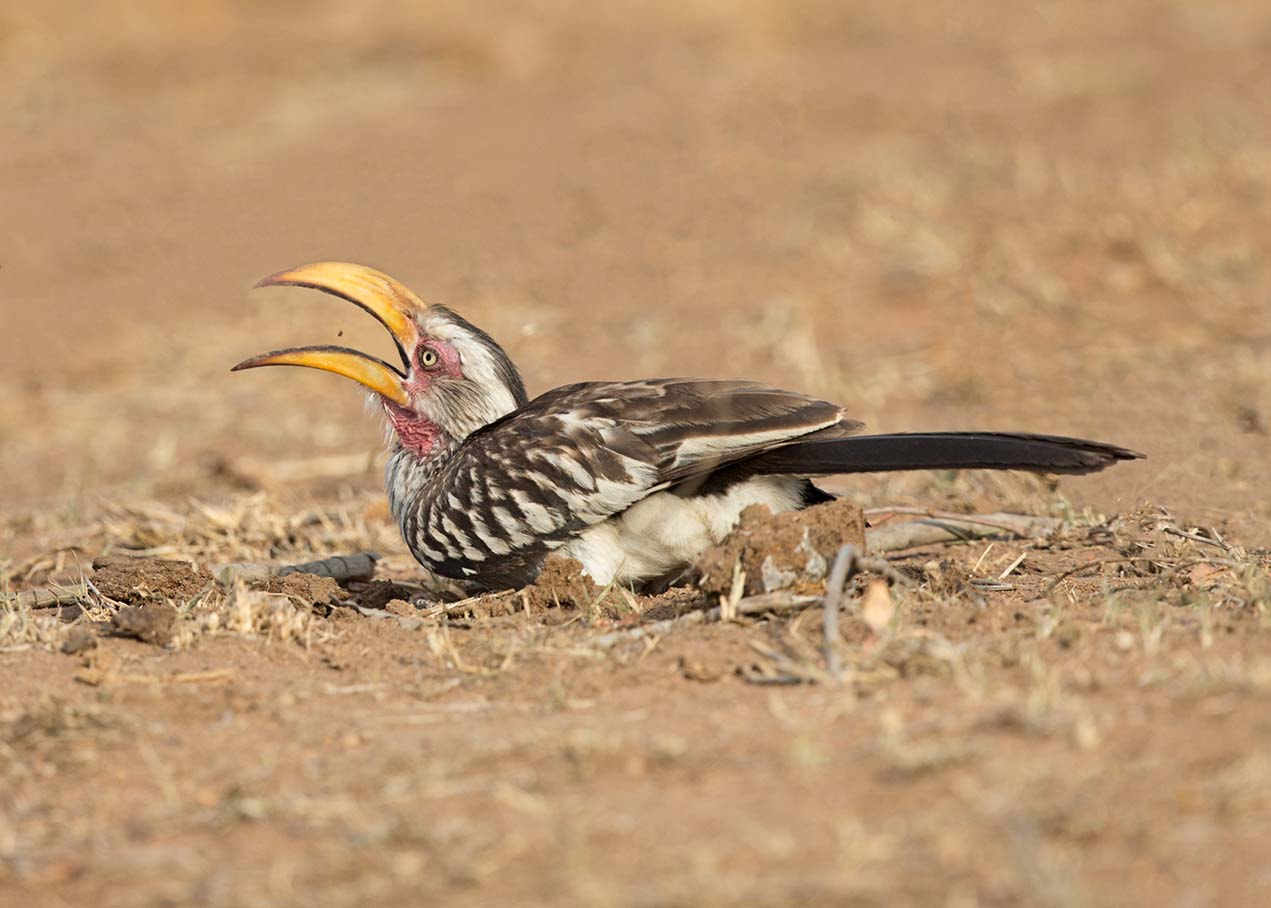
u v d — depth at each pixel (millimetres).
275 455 16781
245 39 33875
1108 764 6973
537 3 34031
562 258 22312
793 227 22422
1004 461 10109
